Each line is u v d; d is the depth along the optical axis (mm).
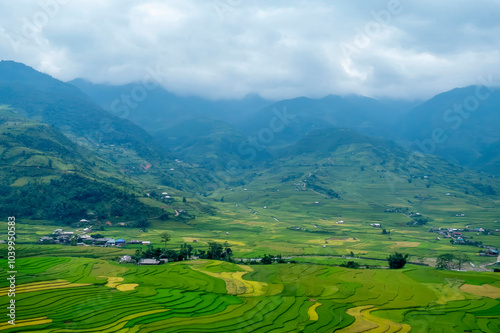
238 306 97000
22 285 101625
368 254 192875
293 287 115812
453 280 127250
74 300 92312
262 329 82938
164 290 106688
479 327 87312
